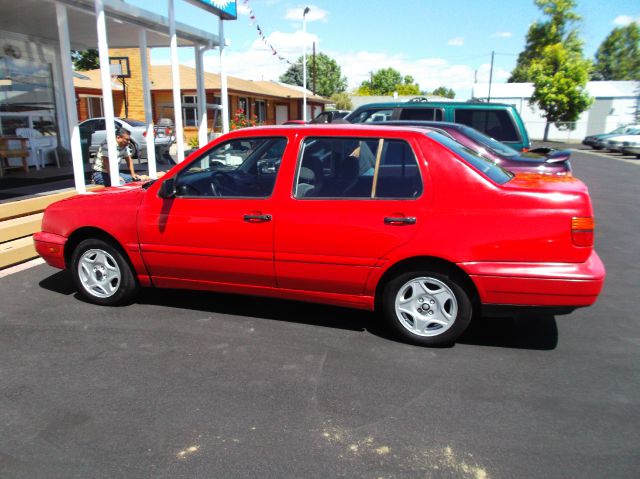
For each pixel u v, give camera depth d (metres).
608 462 2.72
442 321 4.00
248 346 4.07
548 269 3.66
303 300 4.38
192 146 17.03
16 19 9.88
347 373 3.65
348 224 3.99
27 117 11.84
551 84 41.47
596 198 12.36
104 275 4.84
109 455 2.75
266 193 4.26
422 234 3.84
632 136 27.38
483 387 3.48
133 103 23.91
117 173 8.61
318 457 2.75
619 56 78.38
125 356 3.87
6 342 4.09
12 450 2.79
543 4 51.44
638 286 5.73
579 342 4.22
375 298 4.19
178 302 5.02
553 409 3.22
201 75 12.76
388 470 2.65
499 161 7.01
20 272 5.90
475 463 2.71
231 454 2.77
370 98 72.75
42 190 8.45
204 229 4.37
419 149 3.93
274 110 37.94
